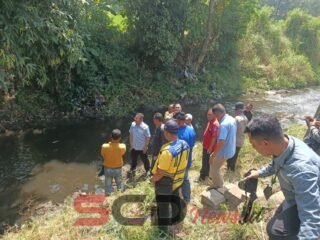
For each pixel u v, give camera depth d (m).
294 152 2.08
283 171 2.11
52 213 5.85
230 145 5.10
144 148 7.50
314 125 3.85
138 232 4.14
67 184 7.48
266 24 22.42
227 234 3.90
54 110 11.73
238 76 18.53
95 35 13.36
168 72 15.20
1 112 10.68
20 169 8.13
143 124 7.41
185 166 4.11
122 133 10.97
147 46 13.91
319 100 16.84
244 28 17.58
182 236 4.04
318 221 1.87
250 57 20.20
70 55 7.64
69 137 10.32
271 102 16.08
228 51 18.67
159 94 14.23
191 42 16.02
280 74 19.94
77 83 12.33
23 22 6.33
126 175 7.83
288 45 22.89
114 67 13.41
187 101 14.75
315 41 24.33
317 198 1.93
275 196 4.45
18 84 11.07
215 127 5.64
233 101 15.73
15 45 6.58
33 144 9.62
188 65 16.25
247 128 2.18
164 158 3.89
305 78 20.83
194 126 12.16
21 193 7.05
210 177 5.57
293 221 2.24
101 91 12.66
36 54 7.39
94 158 8.99
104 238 4.15
